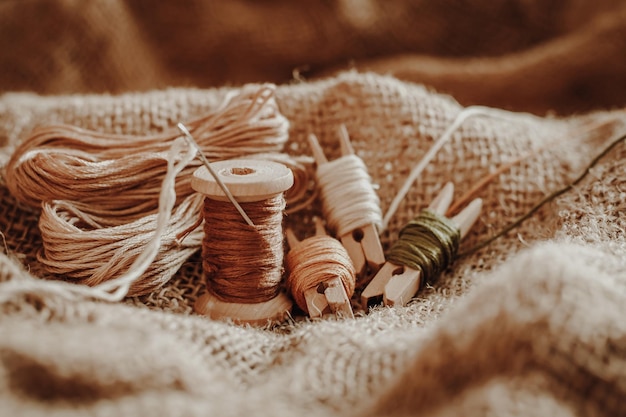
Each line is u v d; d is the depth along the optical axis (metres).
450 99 0.38
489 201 0.33
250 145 0.31
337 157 0.35
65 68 0.54
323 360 0.24
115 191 0.29
